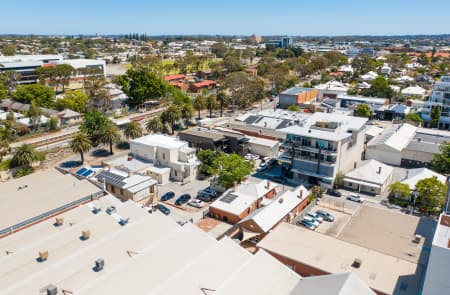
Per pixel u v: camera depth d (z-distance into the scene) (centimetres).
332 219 6450
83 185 6059
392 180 8388
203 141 9275
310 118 9362
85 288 3431
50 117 12188
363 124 8781
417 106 14950
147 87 15012
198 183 8094
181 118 12294
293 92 15800
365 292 3472
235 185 7000
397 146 9456
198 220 6494
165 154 8238
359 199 7288
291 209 6375
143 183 6950
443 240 3769
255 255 4069
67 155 9725
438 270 3688
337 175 7788
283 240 5106
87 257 3988
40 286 3516
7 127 10550
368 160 8869
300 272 4641
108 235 4447
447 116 12950
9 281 3647
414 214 6762
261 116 11700
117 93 16162
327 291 3447
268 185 7250
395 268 4497
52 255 4084
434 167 8512
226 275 3784
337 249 4903
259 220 5809
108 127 9944
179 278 3625
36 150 9262
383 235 5547
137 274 3700
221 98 14188
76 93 14650
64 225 4781
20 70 18450
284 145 8144
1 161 8894
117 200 5450
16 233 4588
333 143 7525
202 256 3991
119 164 8256
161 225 4669
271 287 3694
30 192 5750
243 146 9619
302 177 8194
